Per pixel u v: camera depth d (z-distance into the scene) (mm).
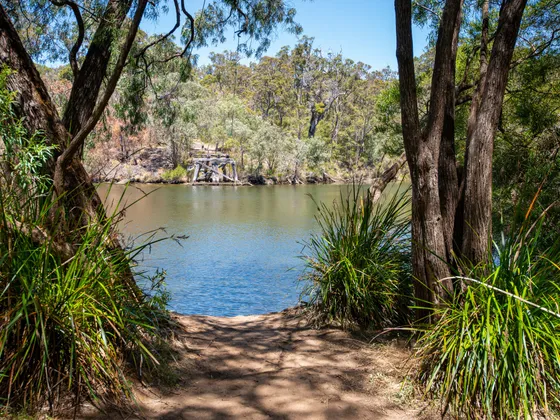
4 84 3311
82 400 2609
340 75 78812
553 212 4438
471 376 2732
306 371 3424
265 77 77375
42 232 2930
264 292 10023
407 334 4086
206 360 3629
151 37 8148
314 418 2750
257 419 2730
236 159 61344
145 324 3049
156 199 34219
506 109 7570
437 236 3617
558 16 7078
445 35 3580
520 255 3057
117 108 8547
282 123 76125
